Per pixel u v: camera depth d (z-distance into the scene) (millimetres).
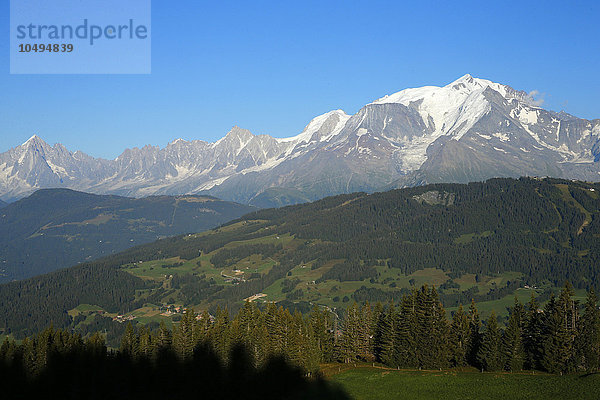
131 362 134875
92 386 127625
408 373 123500
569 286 121750
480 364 127812
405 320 134875
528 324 127000
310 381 123812
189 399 122938
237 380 122812
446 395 104375
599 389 94062
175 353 128750
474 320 137625
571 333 118188
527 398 96938
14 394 128250
